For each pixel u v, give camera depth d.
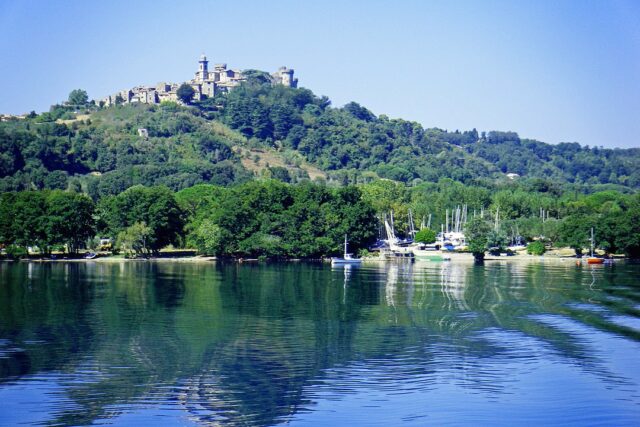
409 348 112.56
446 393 90.38
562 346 114.69
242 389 91.19
